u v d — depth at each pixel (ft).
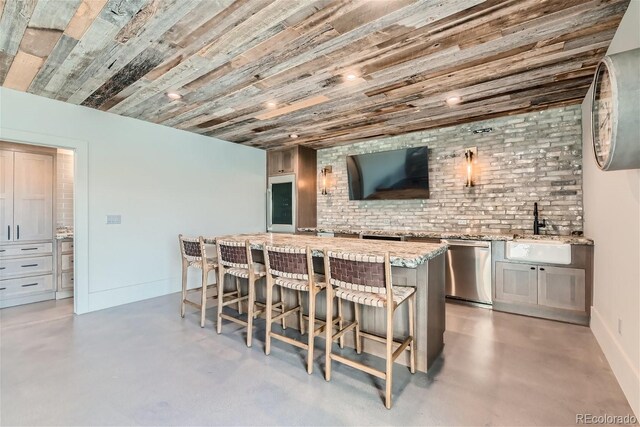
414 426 5.29
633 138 4.74
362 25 6.16
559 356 7.74
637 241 5.75
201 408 5.77
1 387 6.42
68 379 6.73
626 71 4.72
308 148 18.29
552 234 11.70
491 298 11.41
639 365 5.56
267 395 6.18
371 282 6.11
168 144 13.87
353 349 8.22
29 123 9.89
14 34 6.53
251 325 8.51
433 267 7.46
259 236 11.58
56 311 11.38
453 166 13.97
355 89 9.46
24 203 12.33
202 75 8.50
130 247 12.55
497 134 12.87
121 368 7.22
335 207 18.12
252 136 15.61
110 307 11.84
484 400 5.98
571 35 6.56
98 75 8.52
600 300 8.52
